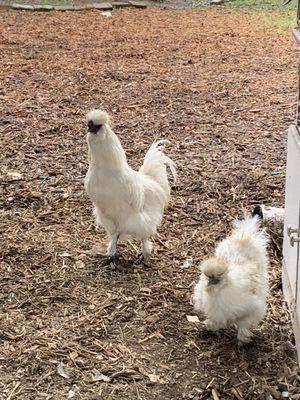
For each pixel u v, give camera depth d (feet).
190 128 7.25
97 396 3.20
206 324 3.67
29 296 4.02
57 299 4.00
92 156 4.09
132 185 4.15
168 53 10.57
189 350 3.57
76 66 9.66
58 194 5.47
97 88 8.63
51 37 11.49
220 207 5.31
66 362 3.43
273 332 3.73
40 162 6.19
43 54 10.30
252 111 7.80
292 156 3.81
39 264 4.39
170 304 3.99
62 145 6.64
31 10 13.80
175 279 4.28
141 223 4.28
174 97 8.32
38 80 8.91
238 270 3.46
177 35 11.89
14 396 3.18
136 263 4.47
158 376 3.35
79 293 4.08
